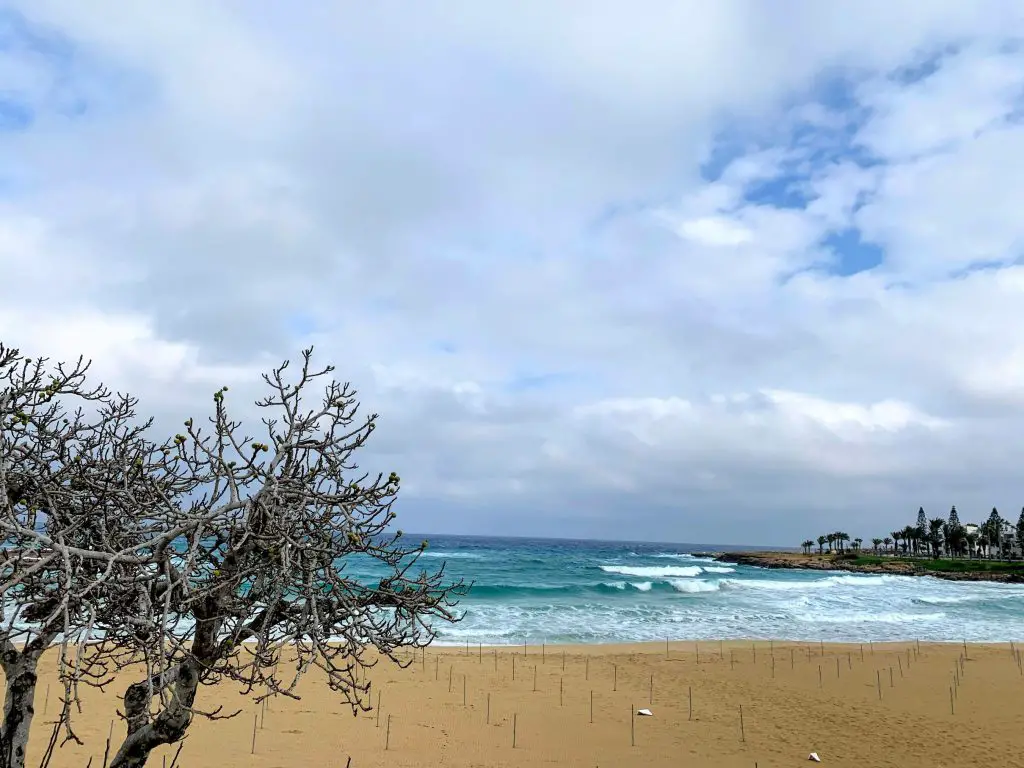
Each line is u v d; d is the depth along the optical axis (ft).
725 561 431.43
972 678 63.87
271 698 48.85
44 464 16.92
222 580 15.20
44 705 43.68
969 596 180.55
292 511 15.76
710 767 39.50
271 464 15.90
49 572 16.93
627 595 146.82
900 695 57.16
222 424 16.11
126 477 15.67
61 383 17.85
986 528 461.78
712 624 105.09
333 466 16.29
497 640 84.89
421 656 67.21
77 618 14.67
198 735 40.37
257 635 15.12
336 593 16.01
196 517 14.26
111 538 16.12
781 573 299.58
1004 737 46.06
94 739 38.24
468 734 43.73
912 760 41.45
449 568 211.61
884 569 336.90
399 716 46.83
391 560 16.97
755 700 54.95
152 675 13.21
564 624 99.66
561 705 51.70
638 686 58.75
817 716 50.60
